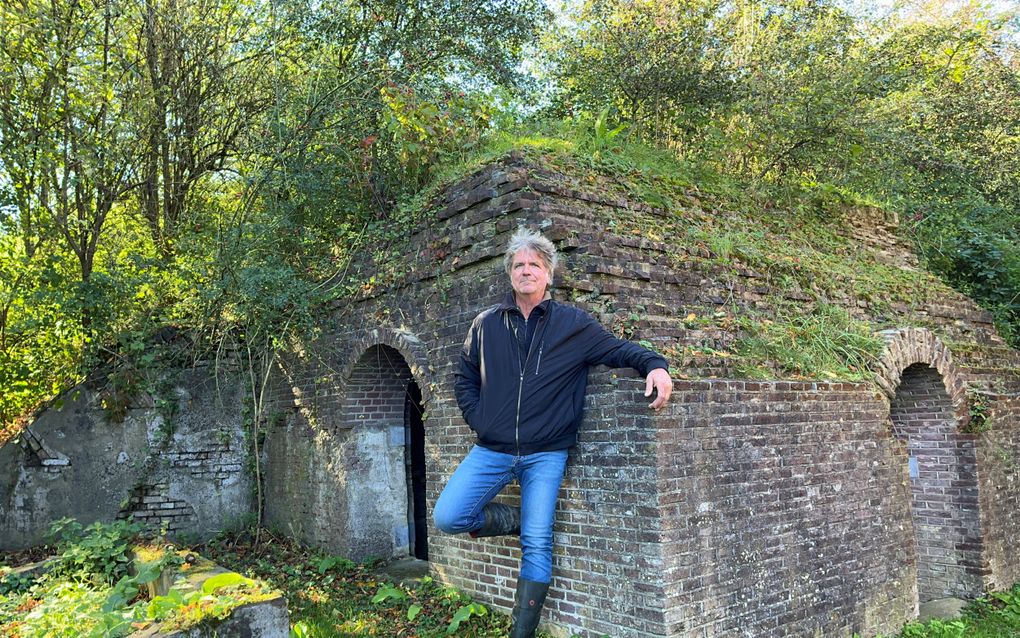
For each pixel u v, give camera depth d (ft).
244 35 31.89
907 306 25.58
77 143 28.84
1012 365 26.73
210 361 29.99
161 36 30.76
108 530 21.72
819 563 17.37
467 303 19.51
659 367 13.61
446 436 20.01
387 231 23.68
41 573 20.11
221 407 30.09
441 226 21.18
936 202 36.99
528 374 14.34
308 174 26.76
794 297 21.68
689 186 24.59
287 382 28.48
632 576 14.62
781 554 16.49
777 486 16.75
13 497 26.37
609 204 20.21
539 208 18.08
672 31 30.71
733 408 16.12
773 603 16.10
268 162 27.99
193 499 29.27
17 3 27.96
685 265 19.38
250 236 27.07
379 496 24.94
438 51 30.66
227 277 26.50
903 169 37.32
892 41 36.94
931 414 23.48
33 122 28.43
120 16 29.84
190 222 30.63
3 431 29.55
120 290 27.55
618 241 18.31
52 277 27.37
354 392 24.79
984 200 38.91
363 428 24.90
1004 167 41.11
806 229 27.71
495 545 18.52
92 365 28.55
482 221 19.47
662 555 14.12
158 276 28.86
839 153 30.96
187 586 15.24
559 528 16.26
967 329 27.12
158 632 12.18
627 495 14.83
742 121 30.53
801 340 19.92
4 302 28.53
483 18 32.37
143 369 28.76
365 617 18.72
